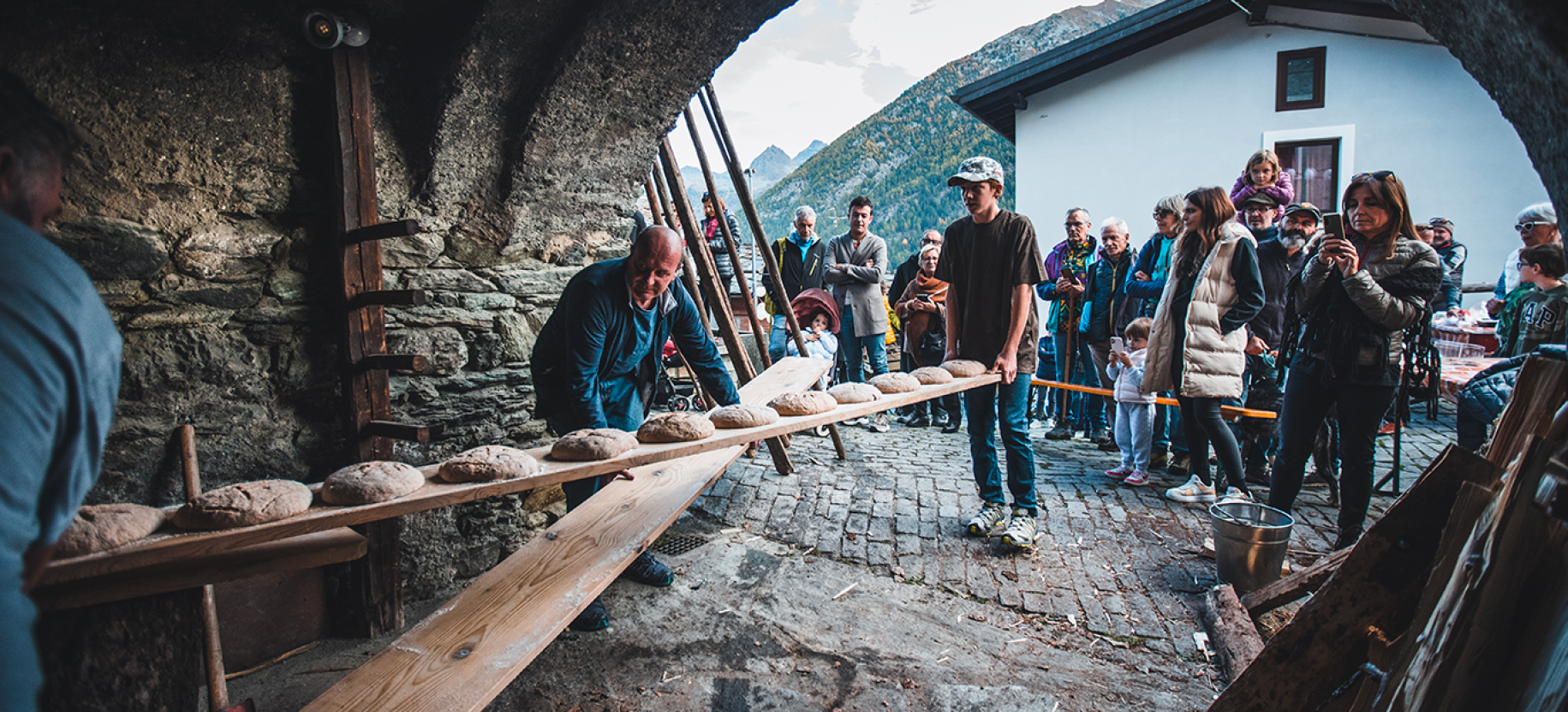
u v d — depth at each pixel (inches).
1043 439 233.5
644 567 123.1
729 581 125.7
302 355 105.8
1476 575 43.6
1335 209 344.8
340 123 100.7
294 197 102.0
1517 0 41.4
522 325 132.1
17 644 30.8
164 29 88.0
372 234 98.5
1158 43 356.8
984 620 113.0
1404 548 58.3
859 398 114.4
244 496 61.9
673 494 97.8
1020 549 135.9
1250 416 167.6
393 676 62.2
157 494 94.6
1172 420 186.1
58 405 33.9
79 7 81.9
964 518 154.5
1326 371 119.7
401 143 113.2
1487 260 326.3
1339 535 124.7
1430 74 321.4
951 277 147.1
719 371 123.0
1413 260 114.2
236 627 101.3
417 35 109.5
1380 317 113.5
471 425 127.1
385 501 66.9
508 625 69.5
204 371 97.3
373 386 108.5
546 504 138.3
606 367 111.8
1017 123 396.2
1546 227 158.4
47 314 32.9
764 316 326.0
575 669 99.3
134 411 92.3
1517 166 316.5
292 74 99.6
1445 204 328.8
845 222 2518.5
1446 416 258.1
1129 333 180.9
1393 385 117.4
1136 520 152.3
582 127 125.7
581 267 142.1
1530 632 40.1
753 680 97.0
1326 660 60.9
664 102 134.0
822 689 95.3
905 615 114.2
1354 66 330.6
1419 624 50.5
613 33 113.9
